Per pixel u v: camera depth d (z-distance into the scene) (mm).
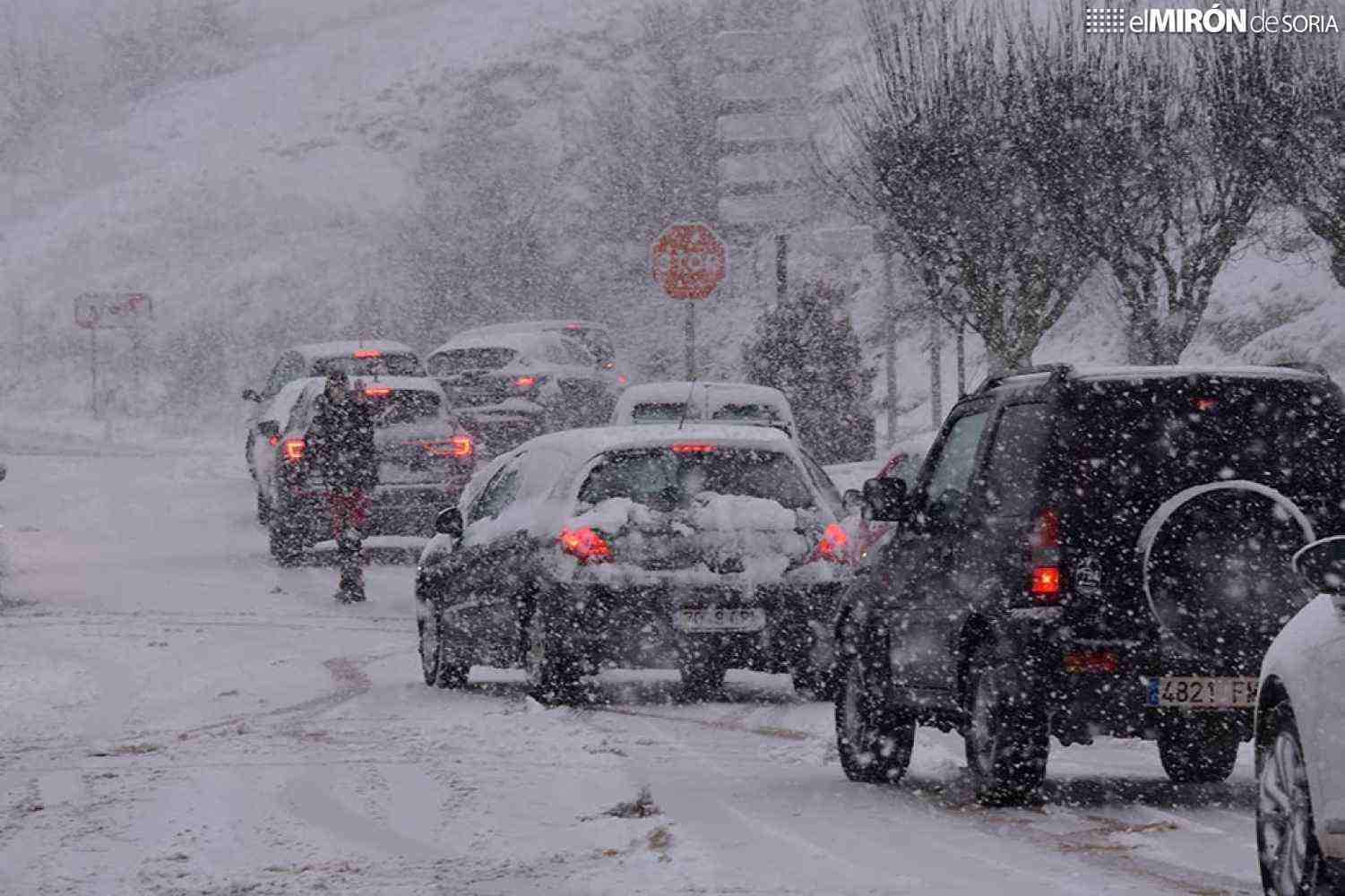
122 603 37781
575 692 24500
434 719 22828
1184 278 51375
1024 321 51906
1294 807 11703
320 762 19328
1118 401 16328
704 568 24406
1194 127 50500
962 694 17125
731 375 117938
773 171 89250
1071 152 49938
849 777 18719
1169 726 15977
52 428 120500
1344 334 62500
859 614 18797
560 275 123250
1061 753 21312
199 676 27281
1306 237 67875
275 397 55969
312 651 30688
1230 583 15922
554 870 13984
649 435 25375
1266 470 16250
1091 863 14141
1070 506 16125
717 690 26594
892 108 52219
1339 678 11195
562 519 24672
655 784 18312
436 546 27938
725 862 14203
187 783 18094
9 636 32156
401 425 45719
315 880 13664
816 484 29547
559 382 64312
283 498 44938
